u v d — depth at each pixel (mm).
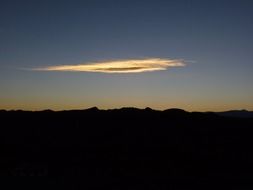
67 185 33344
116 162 43719
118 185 34094
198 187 34281
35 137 53969
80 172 38844
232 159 45719
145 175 38500
